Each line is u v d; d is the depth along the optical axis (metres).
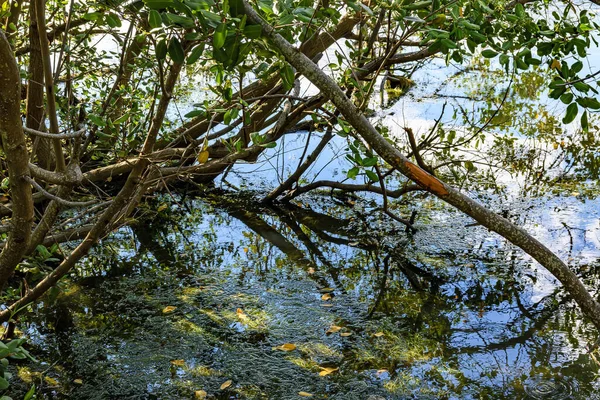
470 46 3.40
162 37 2.15
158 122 3.02
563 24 3.41
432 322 4.47
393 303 4.73
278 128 5.43
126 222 3.74
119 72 4.19
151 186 4.09
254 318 4.50
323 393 3.69
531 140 8.08
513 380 3.80
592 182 6.92
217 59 2.03
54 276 3.62
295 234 5.98
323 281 5.08
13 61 2.08
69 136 2.51
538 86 10.33
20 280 4.87
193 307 4.64
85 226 4.91
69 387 3.71
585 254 5.29
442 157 7.50
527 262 5.36
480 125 8.55
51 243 4.65
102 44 8.84
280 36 2.23
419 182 2.51
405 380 3.81
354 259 5.47
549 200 6.46
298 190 6.56
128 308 4.61
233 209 6.51
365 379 3.82
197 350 4.10
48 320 4.43
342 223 6.19
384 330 4.36
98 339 4.21
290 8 2.31
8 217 4.81
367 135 2.44
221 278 5.09
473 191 6.71
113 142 4.85
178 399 3.62
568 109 2.88
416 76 11.02
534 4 4.70
